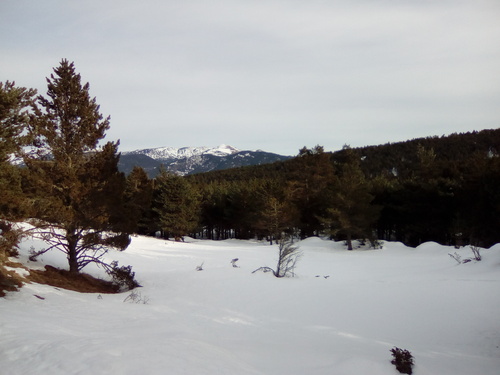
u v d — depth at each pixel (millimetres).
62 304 12492
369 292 17516
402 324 13172
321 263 30875
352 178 44969
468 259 25172
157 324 10883
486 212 38156
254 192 60344
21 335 7629
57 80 17297
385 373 7898
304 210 56156
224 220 69938
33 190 16328
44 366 5867
